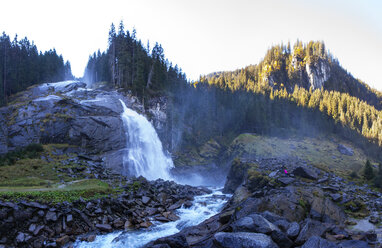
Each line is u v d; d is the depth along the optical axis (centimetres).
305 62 19662
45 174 3959
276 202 2294
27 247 2020
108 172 4725
